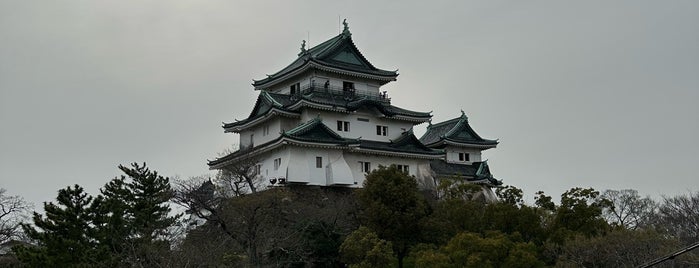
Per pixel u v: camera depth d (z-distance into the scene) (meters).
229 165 72.88
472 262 47.41
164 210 53.16
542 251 56.66
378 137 83.81
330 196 72.25
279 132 77.75
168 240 53.12
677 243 51.22
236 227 55.91
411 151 81.19
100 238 45.66
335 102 80.25
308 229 58.25
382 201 57.81
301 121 78.88
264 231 54.59
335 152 76.56
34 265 43.00
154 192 54.62
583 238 52.53
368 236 51.88
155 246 47.03
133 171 54.47
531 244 50.91
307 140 72.81
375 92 87.38
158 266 45.06
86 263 42.56
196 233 59.44
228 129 85.94
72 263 43.66
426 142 96.56
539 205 66.56
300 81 85.12
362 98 81.06
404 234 56.56
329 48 84.25
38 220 45.06
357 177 78.25
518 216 58.97
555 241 56.31
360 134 82.00
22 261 44.66
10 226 71.00
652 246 50.28
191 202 59.22
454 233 57.47
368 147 77.88
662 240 51.00
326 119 79.31
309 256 56.59
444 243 56.00
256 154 77.19
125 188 53.59
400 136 84.81
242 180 67.38
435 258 48.31
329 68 81.88
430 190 73.69
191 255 48.03
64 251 43.53
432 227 56.66
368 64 87.50
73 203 45.72
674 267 49.09
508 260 48.72
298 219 59.78
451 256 49.28
